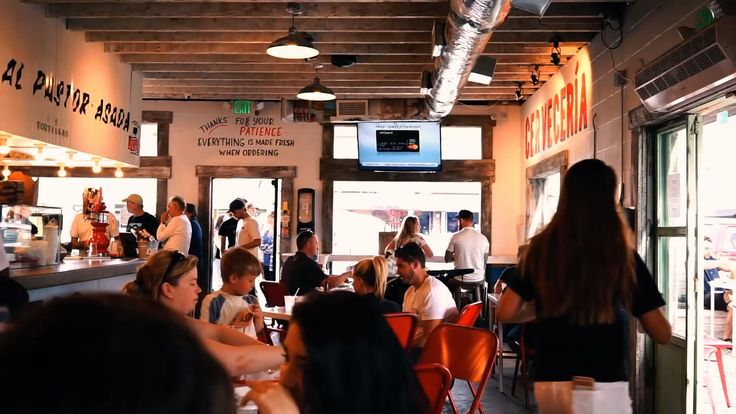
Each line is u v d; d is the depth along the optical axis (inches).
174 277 121.3
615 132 245.9
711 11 167.0
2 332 20.8
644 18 219.8
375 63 315.9
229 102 430.9
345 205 436.1
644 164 223.3
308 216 428.8
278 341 257.8
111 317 20.6
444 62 251.1
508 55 311.4
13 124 221.9
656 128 222.2
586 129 280.7
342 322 57.2
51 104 247.8
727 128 334.3
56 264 223.1
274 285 278.8
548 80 350.9
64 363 19.6
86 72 277.9
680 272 207.5
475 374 140.3
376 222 435.2
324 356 56.1
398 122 417.1
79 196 434.3
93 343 19.9
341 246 434.6
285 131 433.4
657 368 220.2
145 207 437.4
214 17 253.4
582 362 94.0
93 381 19.5
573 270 93.3
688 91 182.1
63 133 257.4
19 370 19.5
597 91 266.8
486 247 354.9
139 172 432.5
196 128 434.0
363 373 56.2
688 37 177.9
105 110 297.7
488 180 426.9
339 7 246.7
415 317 174.1
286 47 240.1
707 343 235.1
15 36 223.8
